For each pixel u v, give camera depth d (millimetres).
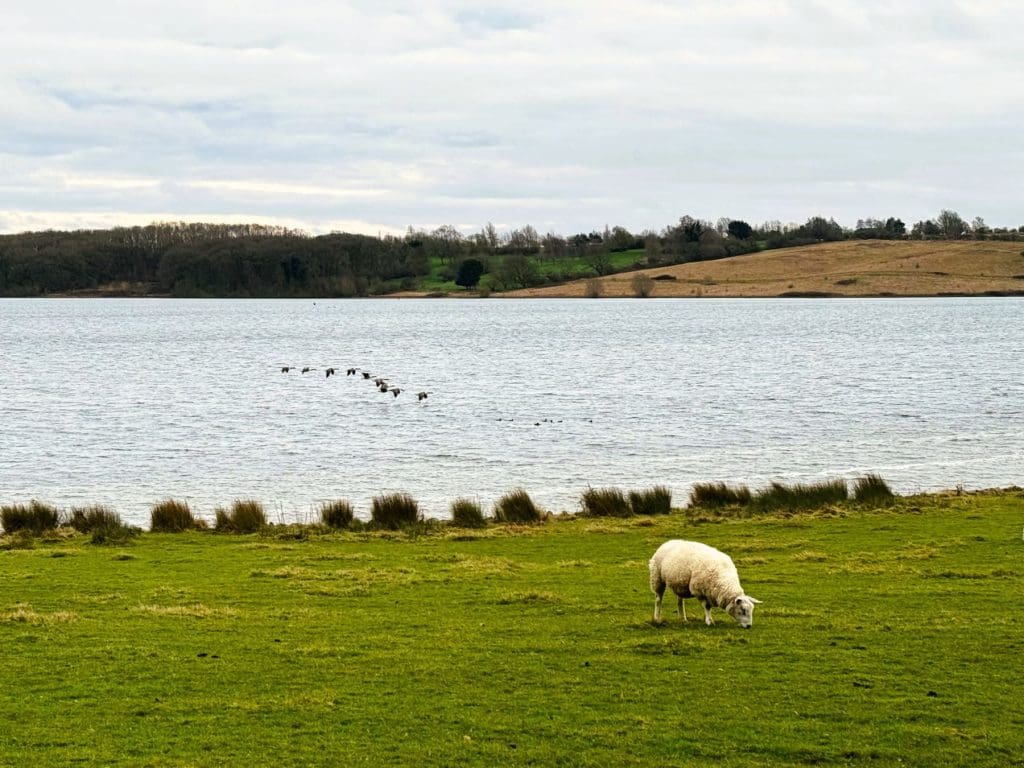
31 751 16000
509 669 19688
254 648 21141
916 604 24719
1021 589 26312
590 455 60969
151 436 69938
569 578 28406
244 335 193750
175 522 38656
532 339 176375
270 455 61938
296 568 29922
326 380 109938
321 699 18094
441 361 134500
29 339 179625
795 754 15859
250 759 15711
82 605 25359
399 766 15492
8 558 32188
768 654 20406
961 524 36906
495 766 15492
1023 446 62750
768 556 31562
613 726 16906
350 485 52500
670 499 42625
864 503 41594
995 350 139500
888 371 112938
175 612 24234
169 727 16969
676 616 23766
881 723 16969
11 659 20391
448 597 26016
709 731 16688
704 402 87000
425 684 18891
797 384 100875
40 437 69562
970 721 17016
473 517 39281
